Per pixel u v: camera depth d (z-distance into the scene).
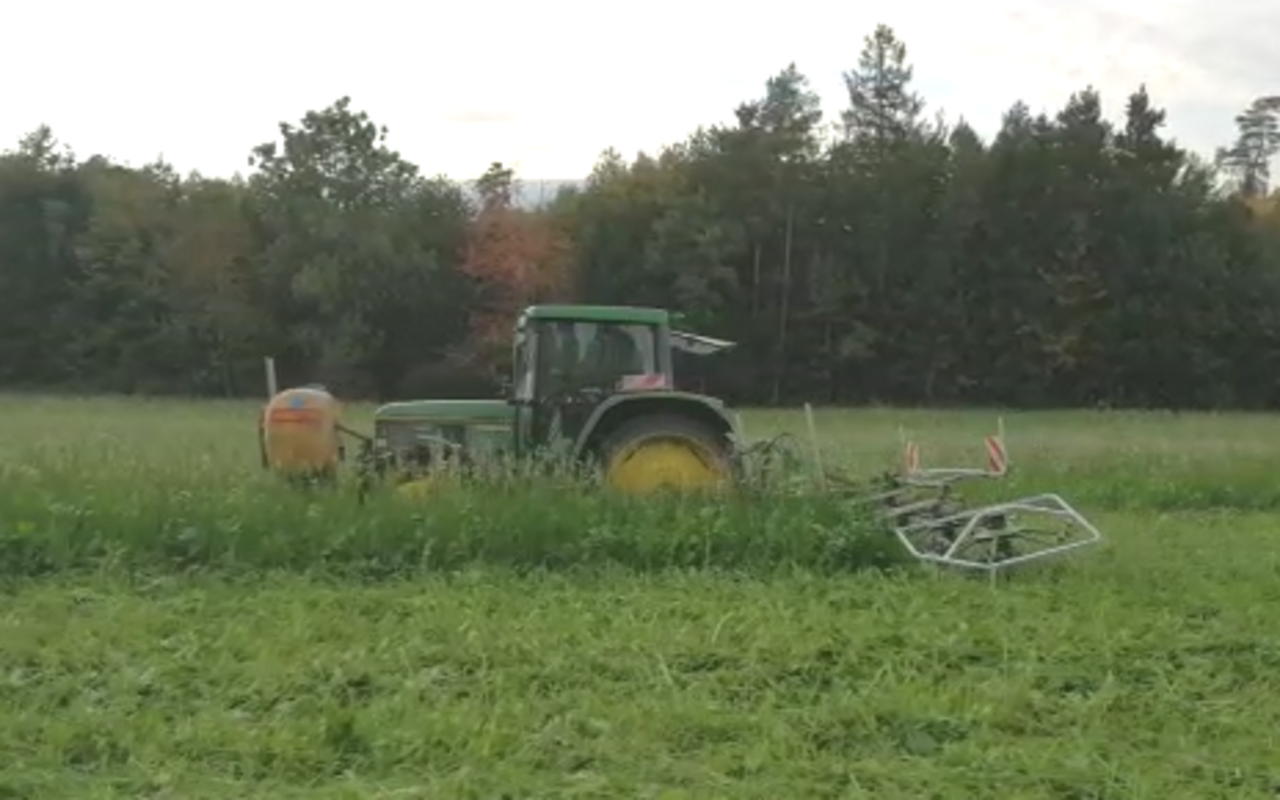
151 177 98.25
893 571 15.83
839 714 10.02
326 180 94.19
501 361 83.50
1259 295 90.94
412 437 20.05
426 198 94.50
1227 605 14.02
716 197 93.88
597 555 15.88
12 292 93.19
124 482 16.77
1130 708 10.45
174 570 15.08
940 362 91.12
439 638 12.16
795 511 16.73
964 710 10.15
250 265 91.00
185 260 90.31
